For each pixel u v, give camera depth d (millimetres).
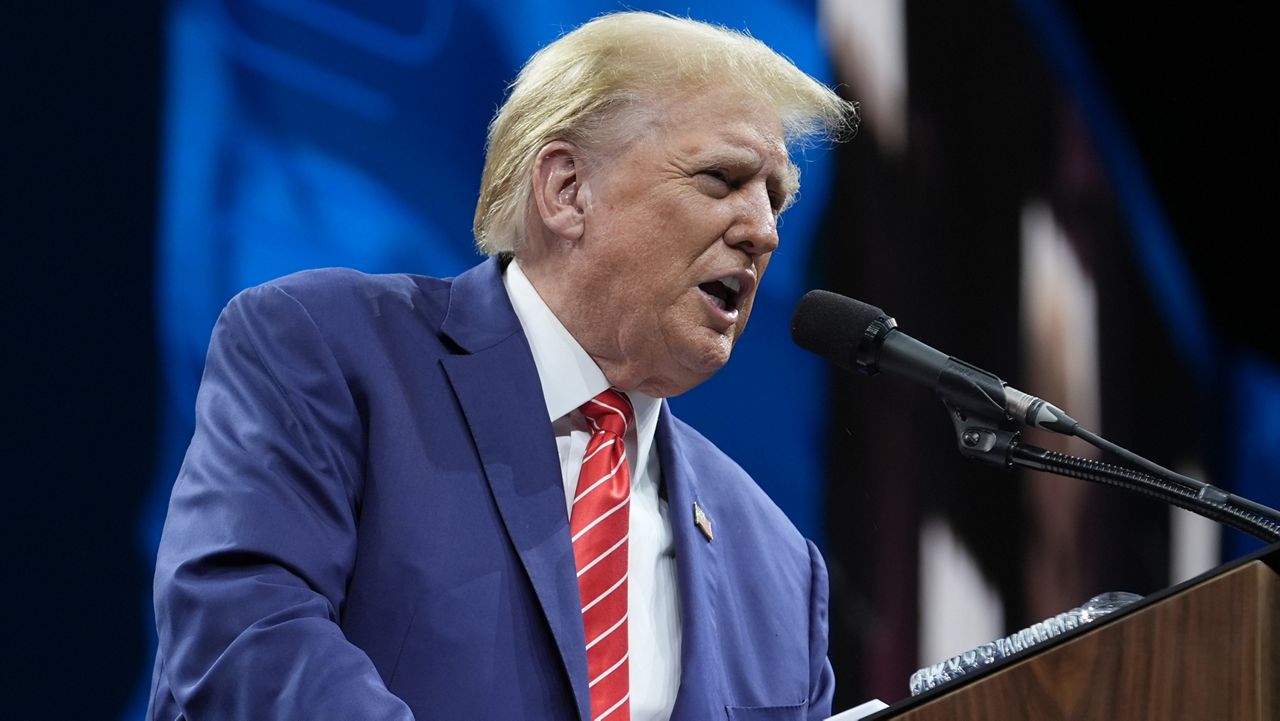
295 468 4664
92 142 8938
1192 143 12805
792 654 5555
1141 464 4395
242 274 9234
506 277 5535
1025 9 12391
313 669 4066
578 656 4691
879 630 11180
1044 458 4566
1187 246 12680
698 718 4973
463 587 4688
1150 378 12422
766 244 5180
